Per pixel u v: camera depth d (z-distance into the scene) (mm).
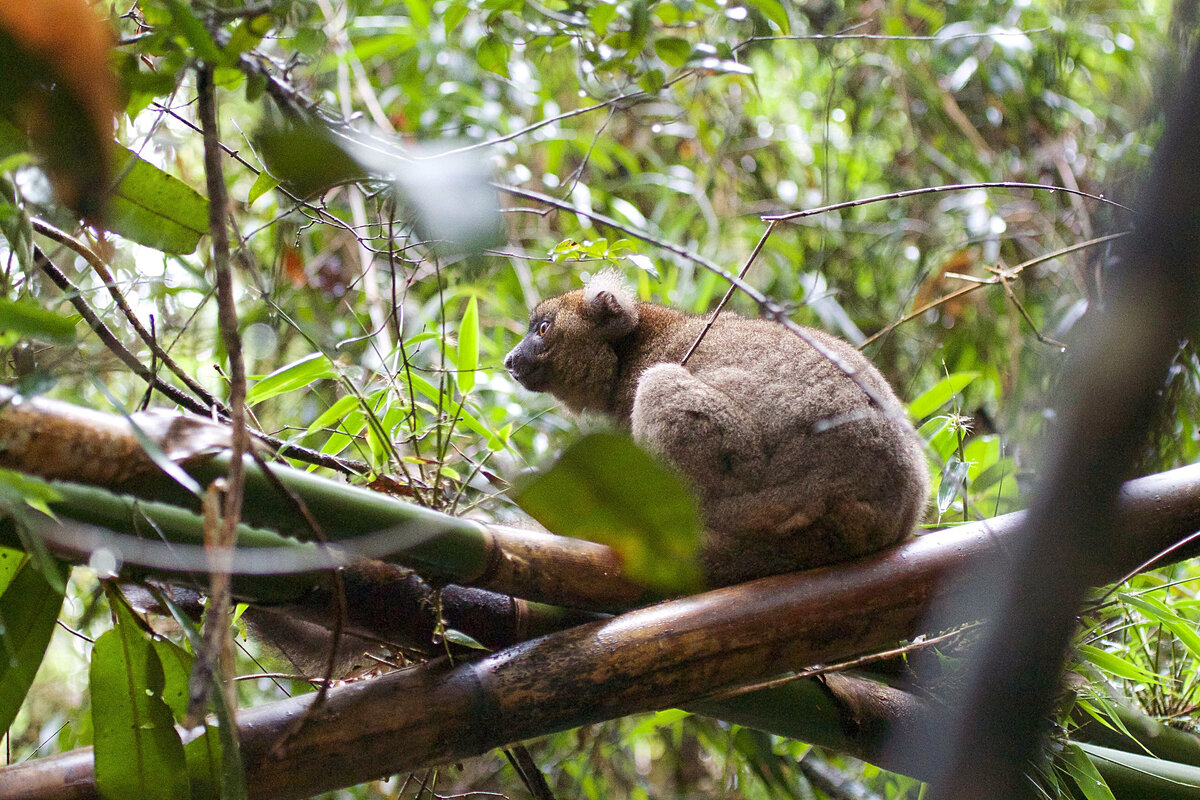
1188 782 3410
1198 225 1516
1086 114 6371
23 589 2410
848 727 3293
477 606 2936
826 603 2936
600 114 6773
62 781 2295
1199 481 3221
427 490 3217
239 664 4613
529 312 5375
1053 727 3205
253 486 2230
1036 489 1842
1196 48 1538
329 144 1700
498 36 4035
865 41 6449
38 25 1743
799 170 7164
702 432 3727
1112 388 1646
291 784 2445
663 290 5633
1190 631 3457
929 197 6844
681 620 2818
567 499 1710
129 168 2426
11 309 1899
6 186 2412
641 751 5949
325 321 4973
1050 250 6223
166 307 3777
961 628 3191
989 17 6520
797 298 5969
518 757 3430
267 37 2680
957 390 4402
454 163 1591
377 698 2551
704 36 5051
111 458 2086
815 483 3547
